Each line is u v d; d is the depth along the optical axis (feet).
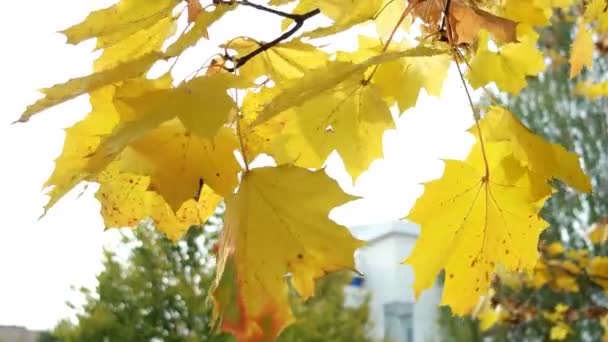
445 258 3.00
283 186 2.45
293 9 2.77
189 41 2.44
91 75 2.39
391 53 2.49
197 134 2.27
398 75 3.03
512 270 3.01
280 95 2.40
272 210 2.45
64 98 2.37
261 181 2.46
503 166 2.95
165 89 2.33
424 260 3.00
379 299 36.24
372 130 2.93
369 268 36.73
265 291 2.43
